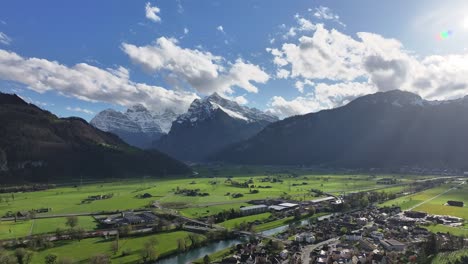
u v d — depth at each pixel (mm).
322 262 181750
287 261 189625
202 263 191250
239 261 189250
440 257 187375
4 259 179000
